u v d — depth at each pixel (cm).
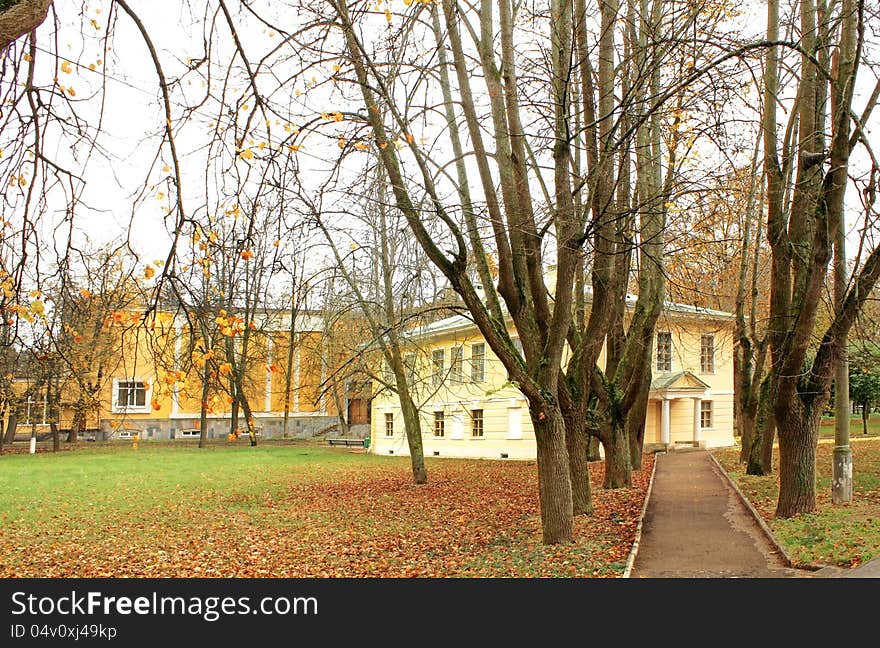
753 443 1950
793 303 1274
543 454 1156
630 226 1322
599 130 1259
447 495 2012
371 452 4244
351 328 2727
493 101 1157
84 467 3028
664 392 3077
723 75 1026
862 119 1112
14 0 437
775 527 1168
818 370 1221
